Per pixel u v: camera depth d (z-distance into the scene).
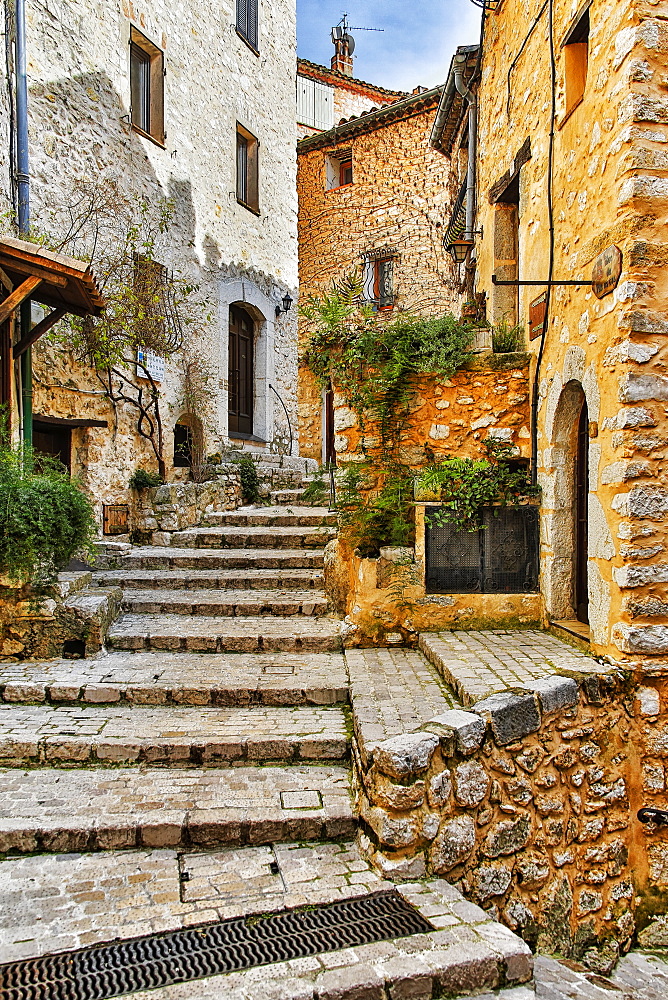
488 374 5.66
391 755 2.94
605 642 4.20
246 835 3.21
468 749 3.20
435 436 5.72
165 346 9.36
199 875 2.94
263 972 2.29
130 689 4.48
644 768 3.92
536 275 5.70
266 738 3.92
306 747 3.89
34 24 7.30
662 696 3.94
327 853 3.14
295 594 6.52
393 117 15.37
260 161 12.97
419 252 15.30
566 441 5.09
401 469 5.71
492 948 2.46
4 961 2.36
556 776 3.62
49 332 7.57
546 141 5.44
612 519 4.07
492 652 4.66
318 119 18.50
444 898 2.79
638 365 3.87
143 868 2.99
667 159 3.85
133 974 2.29
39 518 5.04
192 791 3.53
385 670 4.77
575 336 4.62
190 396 10.14
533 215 5.82
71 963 2.36
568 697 3.71
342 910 2.69
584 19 4.57
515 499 5.42
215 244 11.30
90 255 8.08
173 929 2.55
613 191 4.04
